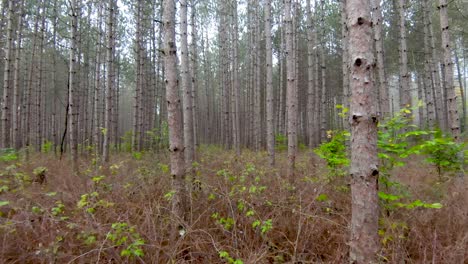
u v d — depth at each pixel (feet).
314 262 9.34
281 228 11.56
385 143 11.71
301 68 71.36
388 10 52.01
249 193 13.47
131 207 12.71
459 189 13.21
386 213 11.43
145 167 20.51
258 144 47.21
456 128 18.88
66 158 32.19
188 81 20.65
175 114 12.41
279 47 66.59
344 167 15.94
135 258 9.65
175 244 9.96
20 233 10.69
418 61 55.62
